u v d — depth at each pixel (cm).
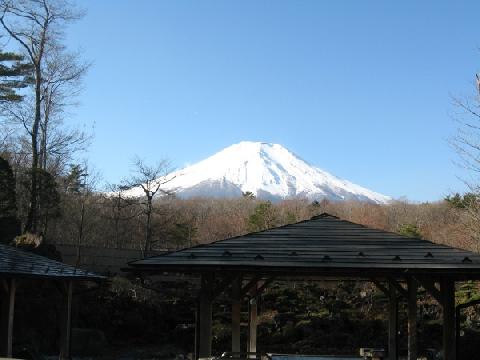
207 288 1170
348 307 2716
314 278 1534
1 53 3038
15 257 1609
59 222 3538
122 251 3066
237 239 1283
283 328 2531
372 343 2445
